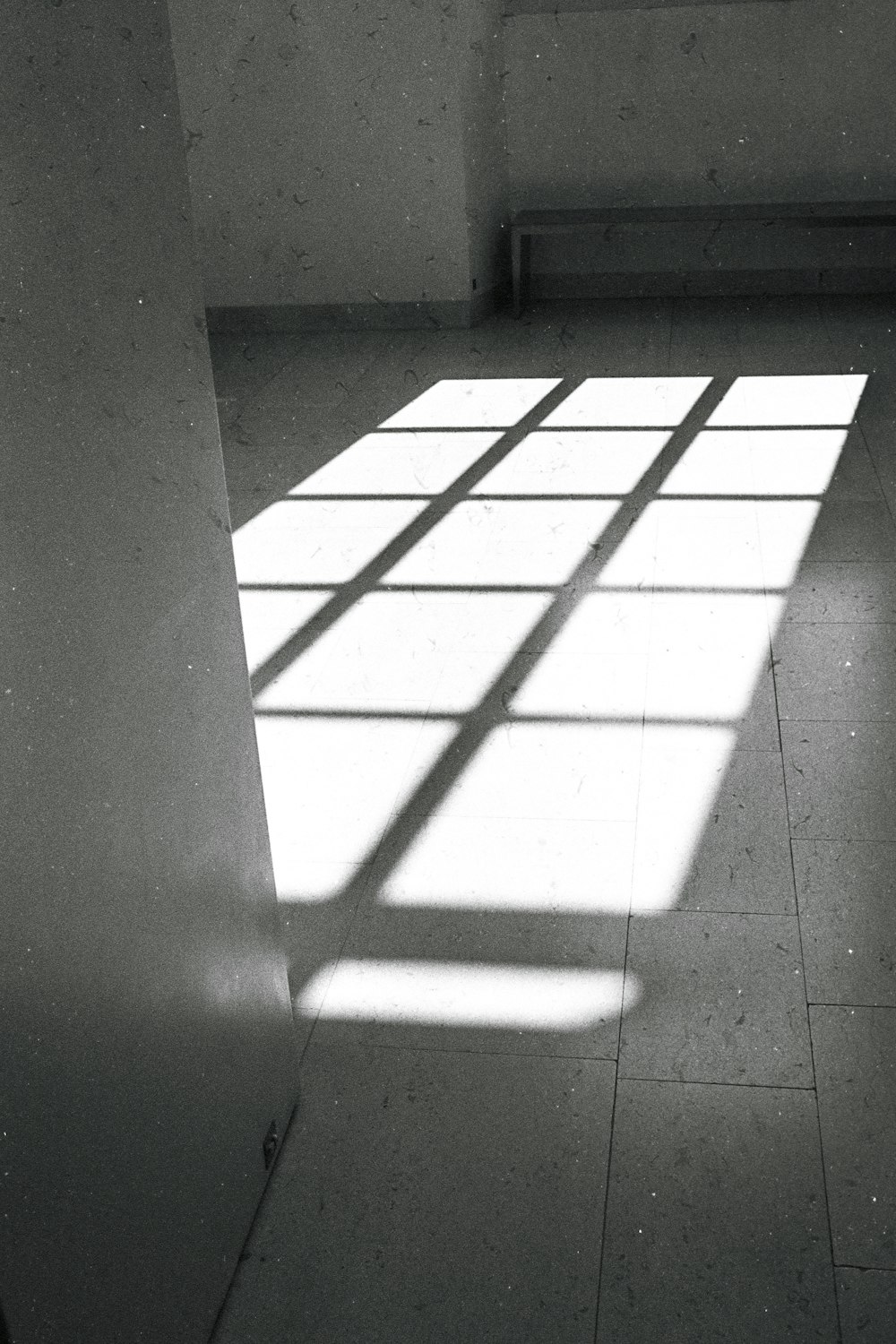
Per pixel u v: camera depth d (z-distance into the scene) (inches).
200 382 79.2
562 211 326.3
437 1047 107.0
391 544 203.2
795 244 324.8
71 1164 63.2
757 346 289.7
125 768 69.1
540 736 150.1
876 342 286.0
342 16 290.8
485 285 324.2
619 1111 99.7
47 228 60.1
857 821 131.6
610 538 200.1
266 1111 94.8
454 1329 84.2
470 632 174.7
